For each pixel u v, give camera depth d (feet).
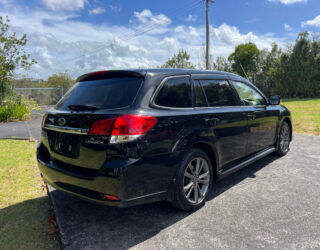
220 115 10.18
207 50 68.54
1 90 39.91
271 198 10.30
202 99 9.87
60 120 8.29
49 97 82.99
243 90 12.69
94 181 7.13
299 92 109.60
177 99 8.80
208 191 9.87
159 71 8.73
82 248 7.15
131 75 8.29
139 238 7.66
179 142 8.30
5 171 13.70
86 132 7.34
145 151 7.28
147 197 7.61
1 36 40.55
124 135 6.95
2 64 40.01
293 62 110.63
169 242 7.41
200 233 7.85
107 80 8.70
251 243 7.27
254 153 13.28
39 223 8.62
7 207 9.73
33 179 12.67
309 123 30.12
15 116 37.99
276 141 15.60
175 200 8.57
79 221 8.71
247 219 8.65
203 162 9.57
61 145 8.32
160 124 7.73
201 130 9.17
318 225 8.20
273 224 8.29
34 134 25.48
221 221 8.56
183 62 93.81
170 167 8.07
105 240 7.56
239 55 165.78
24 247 7.25
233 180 12.46
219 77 11.29
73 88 9.63
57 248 7.27
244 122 11.69
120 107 7.40
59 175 8.12
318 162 15.19
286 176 12.86
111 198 7.07
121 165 6.84
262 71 144.97
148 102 7.77
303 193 10.75
